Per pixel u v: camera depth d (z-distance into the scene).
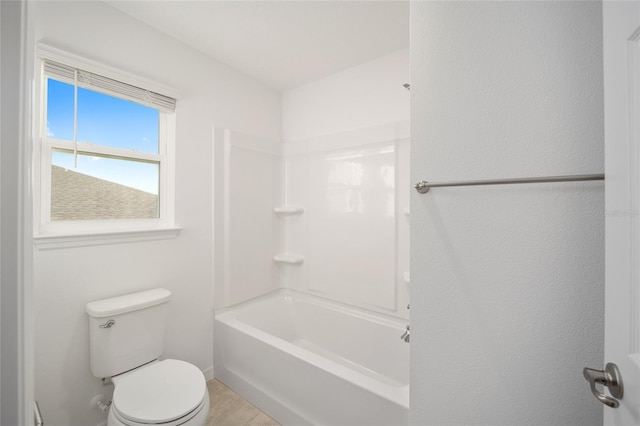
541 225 0.74
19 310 0.35
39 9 1.26
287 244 2.51
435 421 0.89
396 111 1.93
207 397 1.20
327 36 1.75
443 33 0.88
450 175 0.86
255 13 1.55
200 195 1.91
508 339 0.78
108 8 1.48
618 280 0.51
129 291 1.56
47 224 1.34
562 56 0.71
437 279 0.89
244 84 2.21
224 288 2.05
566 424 0.71
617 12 0.51
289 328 2.34
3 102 0.34
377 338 1.93
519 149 0.76
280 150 2.50
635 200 0.47
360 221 2.06
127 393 1.14
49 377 1.29
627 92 0.49
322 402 1.37
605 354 0.54
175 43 1.77
